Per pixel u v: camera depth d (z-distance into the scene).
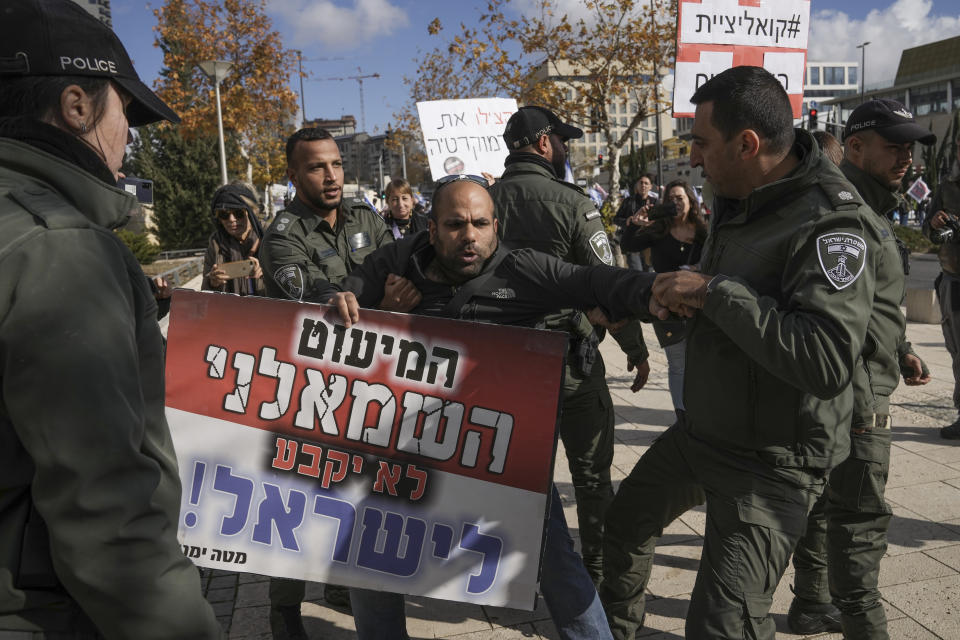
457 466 2.05
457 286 2.30
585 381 3.02
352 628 3.07
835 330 1.70
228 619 3.17
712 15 3.79
